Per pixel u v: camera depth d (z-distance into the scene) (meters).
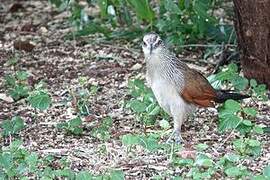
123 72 14.54
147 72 11.25
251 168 10.25
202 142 11.22
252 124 11.30
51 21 17.92
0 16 18.56
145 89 12.37
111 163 10.57
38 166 10.45
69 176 9.88
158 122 11.95
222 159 10.16
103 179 9.73
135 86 12.90
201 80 11.27
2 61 15.42
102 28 16.28
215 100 11.46
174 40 15.05
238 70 14.13
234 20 13.26
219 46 14.95
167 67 11.07
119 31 16.28
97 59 15.27
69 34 16.66
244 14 12.89
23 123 11.83
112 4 14.74
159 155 10.74
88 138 11.51
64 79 14.32
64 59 15.39
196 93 11.19
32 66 15.07
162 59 11.04
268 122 11.89
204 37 15.45
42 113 12.61
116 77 14.30
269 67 12.95
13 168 10.10
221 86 13.13
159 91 11.16
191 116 12.05
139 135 11.11
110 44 16.03
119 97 13.19
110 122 11.80
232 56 14.49
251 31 12.90
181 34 15.20
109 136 11.45
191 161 10.16
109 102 12.96
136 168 10.39
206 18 14.47
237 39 13.39
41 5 19.27
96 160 10.70
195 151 10.68
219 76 12.74
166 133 11.47
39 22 17.91
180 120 11.23
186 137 11.44
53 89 13.81
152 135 11.07
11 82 13.70
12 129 11.59
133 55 15.39
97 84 13.95
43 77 14.45
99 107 12.75
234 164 10.27
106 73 14.53
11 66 15.10
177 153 10.65
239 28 13.11
